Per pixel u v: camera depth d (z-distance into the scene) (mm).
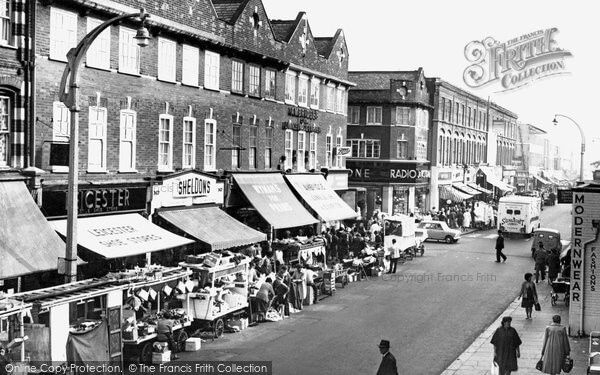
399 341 22000
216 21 31391
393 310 26859
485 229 64188
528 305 25844
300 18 40750
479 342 21953
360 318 25312
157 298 20766
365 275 34938
